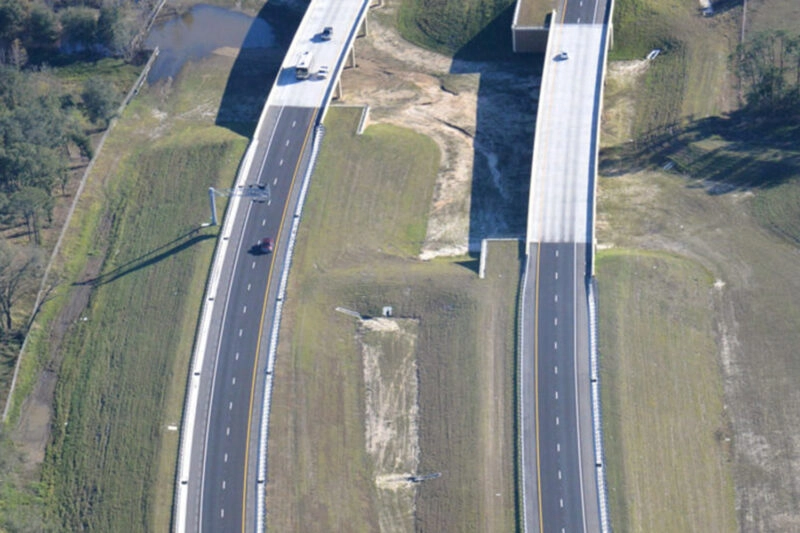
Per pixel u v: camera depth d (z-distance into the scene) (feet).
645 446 601.62
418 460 606.55
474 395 627.05
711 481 590.96
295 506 587.27
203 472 603.26
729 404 625.00
